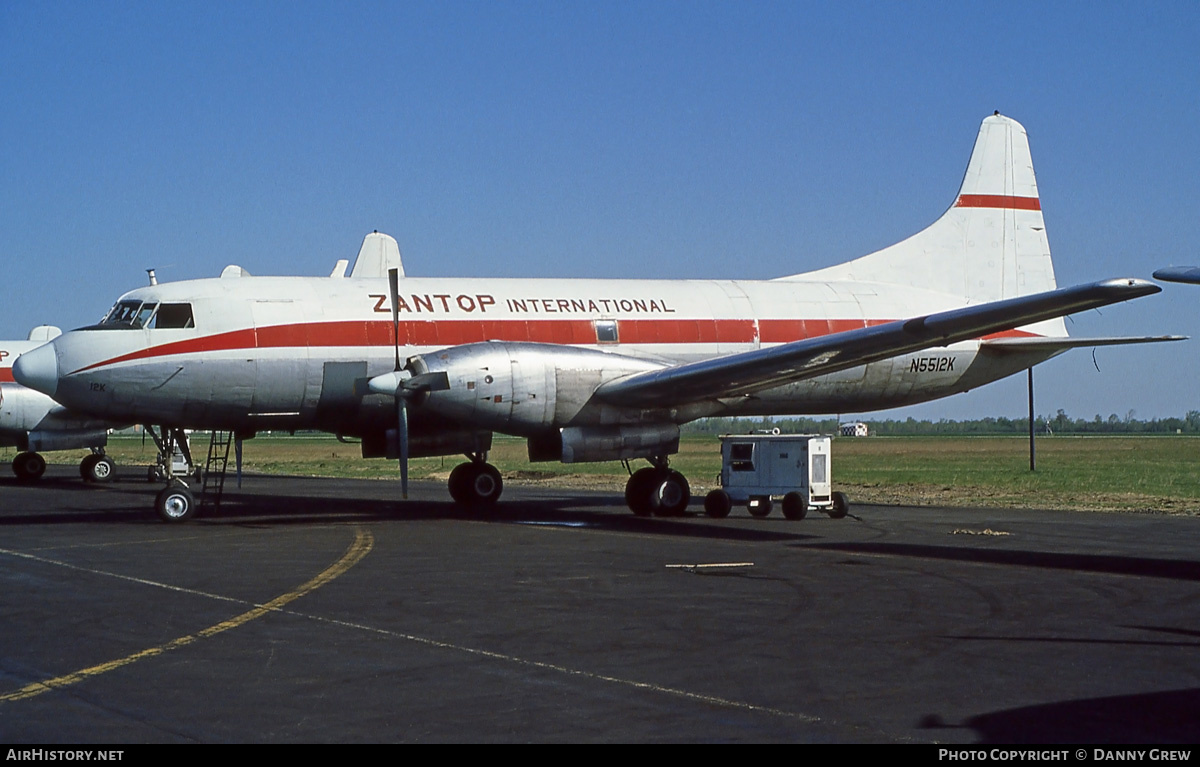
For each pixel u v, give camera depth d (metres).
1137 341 22.06
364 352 19.95
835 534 17.73
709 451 77.38
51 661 8.34
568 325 21.36
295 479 37.28
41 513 22.22
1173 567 13.77
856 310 24.00
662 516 21.14
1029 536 17.62
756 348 22.83
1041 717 6.86
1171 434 177.88
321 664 8.25
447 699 7.28
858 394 23.28
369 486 32.69
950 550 15.51
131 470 43.41
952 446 88.31
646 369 19.30
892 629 9.65
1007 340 23.70
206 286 19.64
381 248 25.94
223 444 21.41
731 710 7.02
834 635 9.38
